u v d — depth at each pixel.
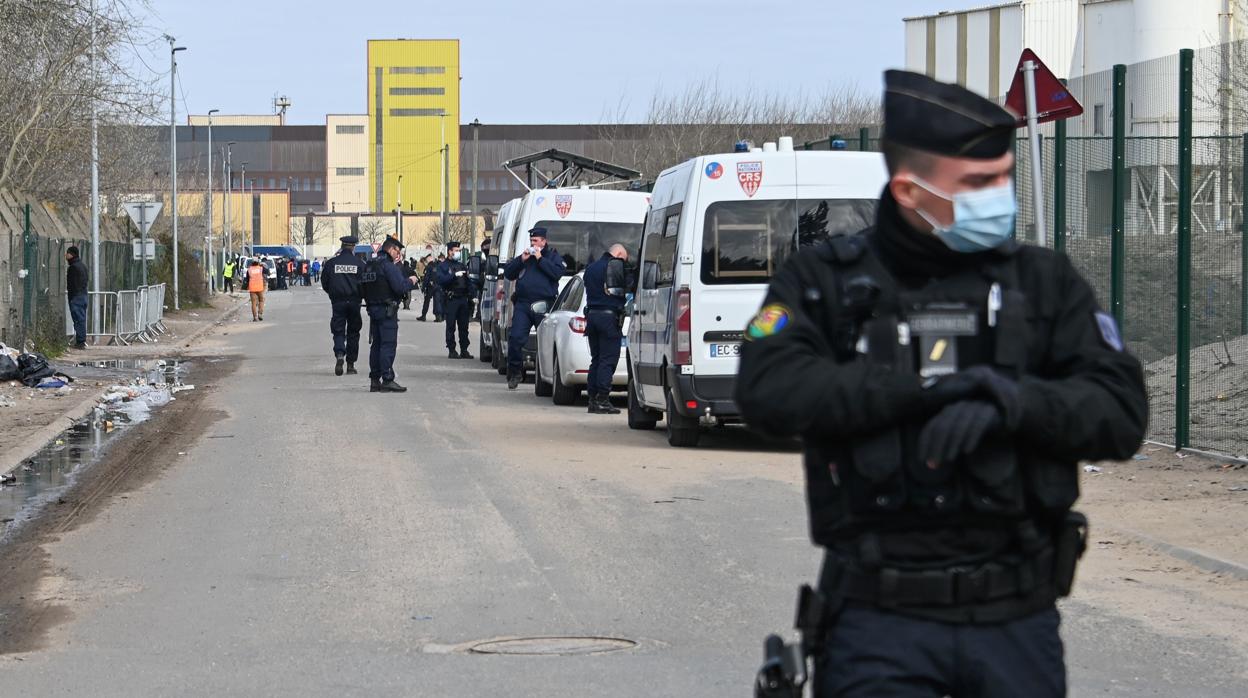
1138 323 24.88
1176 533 16.73
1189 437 22.95
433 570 15.31
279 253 199.00
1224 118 24.45
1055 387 5.48
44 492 21.25
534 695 10.84
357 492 20.55
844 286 5.75
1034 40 73.44
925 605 5.54
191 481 21.95
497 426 29.47
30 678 11.43
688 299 24.73
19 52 49.50
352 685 11.16
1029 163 28.50
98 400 35.09
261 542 16.98
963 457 5.45
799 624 5.83
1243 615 13.27
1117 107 24.53
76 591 14.55
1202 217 24.22
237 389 38.81
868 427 5.45
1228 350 24.56
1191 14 65.44
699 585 14.52
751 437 27.56
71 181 78.25
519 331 38.53
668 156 103.00
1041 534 5.64
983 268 5.76
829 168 25.00
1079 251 26.09
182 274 99.44
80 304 56.03
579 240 42.78
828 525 5.70
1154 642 12.34
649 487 20.89
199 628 12.99
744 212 24.86
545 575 15.03
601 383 32.38
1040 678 5.62
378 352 37.69
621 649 12.16
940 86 5.62
